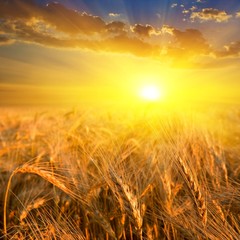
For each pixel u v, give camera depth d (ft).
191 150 1.54
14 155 2.00
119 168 1.31
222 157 1.72
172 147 1.30
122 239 1.34
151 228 1.32
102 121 3.16
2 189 1.54
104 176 1.22
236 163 1.86
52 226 1.27
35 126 2.65
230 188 1.41
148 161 1.55
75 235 1.27
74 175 1.40
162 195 1.38
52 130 2.45
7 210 1.45
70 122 2.79
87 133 2.26
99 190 1.41
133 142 1.91
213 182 1.44
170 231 1.32
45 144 2.19
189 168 1.22
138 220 1.16
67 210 1.46
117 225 1.29
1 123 3.60
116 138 2.02
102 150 1.49
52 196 1.52
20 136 2.41
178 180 1.42
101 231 1.32
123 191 1.16
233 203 1.34
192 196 1.16
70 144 1.92
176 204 1.37
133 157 1.77
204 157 1.59
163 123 1.49
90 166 1.62
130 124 2.59
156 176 1.44
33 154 1.99
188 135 1.58
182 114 1.74
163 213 1.31
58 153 1.75
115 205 1.31
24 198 1.51
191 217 1.22
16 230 1.31
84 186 1.33
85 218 1.33
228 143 2.19
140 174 1.51
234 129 2.65
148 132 2.21
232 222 1.24
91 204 1.26
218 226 1.17
